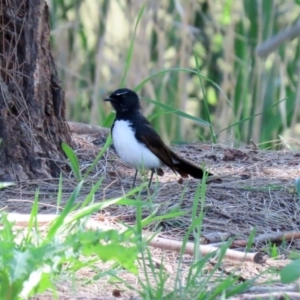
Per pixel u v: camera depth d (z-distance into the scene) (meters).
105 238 6.22
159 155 10.70
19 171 10.36
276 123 15.86
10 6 10.50
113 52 16.52
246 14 16.48
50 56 10.88
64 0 17.50
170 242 7.95
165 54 16.55
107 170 11.18
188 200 9.75
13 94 10.48
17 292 6.00
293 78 16.55
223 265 7.57
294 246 8.42
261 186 10.48
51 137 10.89
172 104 16.05
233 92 15.98
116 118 10.95
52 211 9.13
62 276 6.98
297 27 6.16
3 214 7.36
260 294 6.68
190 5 16.17
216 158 12.50
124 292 6.80
